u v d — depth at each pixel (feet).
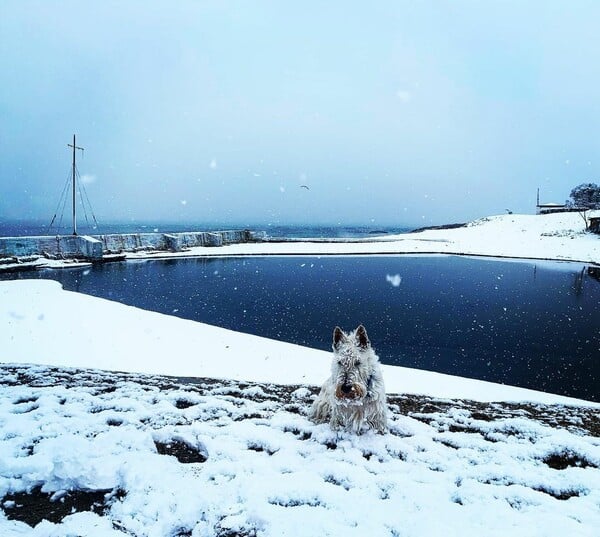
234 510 8.11
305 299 53.26
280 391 16.92
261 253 118.73
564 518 7.83
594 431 13.29
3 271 73.77
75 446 10.20
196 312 44.24
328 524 7.56
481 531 7.47
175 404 14.69
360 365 11.99
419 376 23.22
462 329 38.81
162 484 8.76
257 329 37.19
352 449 10.93
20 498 8.55
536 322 41.91
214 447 10.73
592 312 46.65
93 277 69.15
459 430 13.03
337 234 285.84
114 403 13.96
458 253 124.57
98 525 7.57
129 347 27.09
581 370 27.35
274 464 9.96
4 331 29.86
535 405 16.31
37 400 14.11
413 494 8.70
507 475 9.76
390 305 50.03
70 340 28.22
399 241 164.86
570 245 136.67
